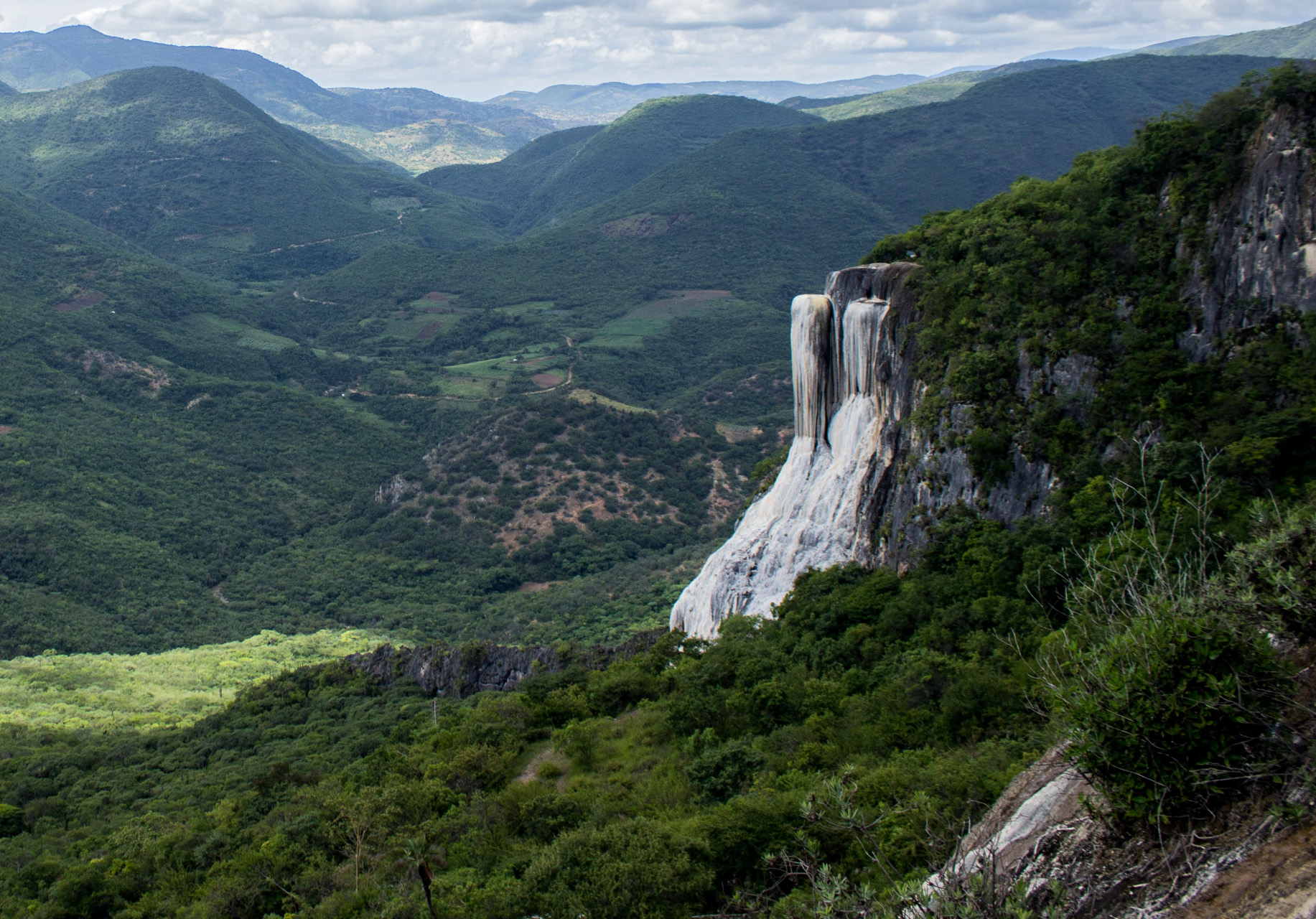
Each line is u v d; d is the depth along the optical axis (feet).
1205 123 136.26
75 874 154.92
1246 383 121.29
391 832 141.90
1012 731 99.66
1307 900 29.43
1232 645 37.11
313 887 132.87
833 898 43.57
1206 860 34.32
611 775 144.46
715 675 155.94
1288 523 42.70
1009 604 126.00
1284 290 122.11
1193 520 91.40
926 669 119.24
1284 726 35.32
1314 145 120.67
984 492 147.02
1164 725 36.73
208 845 155.43
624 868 93.56
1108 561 51.49
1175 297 134.62
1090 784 39.96
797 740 124.06
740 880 93.50
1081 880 37.99
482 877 117.70
